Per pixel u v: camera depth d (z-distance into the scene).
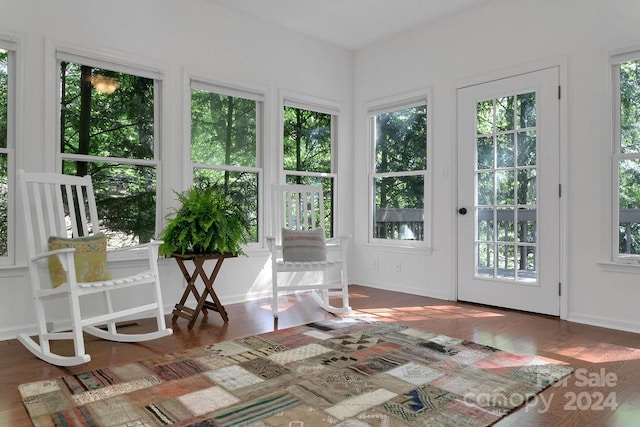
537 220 3.49
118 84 3.37
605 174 3.14
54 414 1.75
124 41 3.34
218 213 3.24
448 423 1.69
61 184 2.84
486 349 2.57
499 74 3.72
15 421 1.70
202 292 3.55
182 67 3.63
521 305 3.58
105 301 2.85
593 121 3.20
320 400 1.88
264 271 4.13
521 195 3.61
